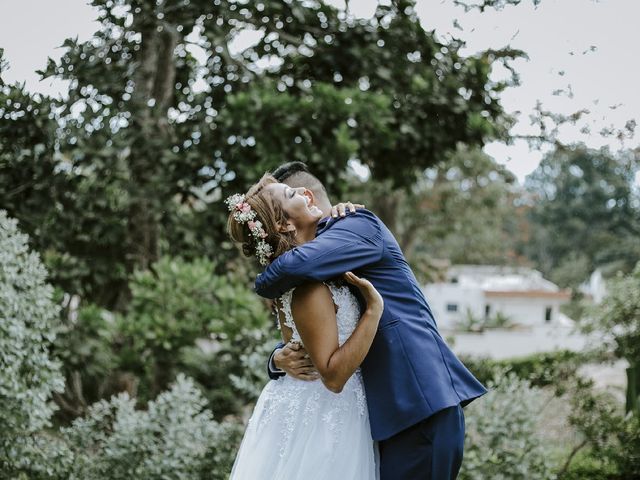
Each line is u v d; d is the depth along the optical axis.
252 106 5.04
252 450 2.22
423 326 2.11
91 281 5.70
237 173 5.36
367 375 2.09
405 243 15.85
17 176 4.64
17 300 3.38
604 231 27.92
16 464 3.38
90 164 4.89
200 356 6.23
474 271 25.66
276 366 2.24
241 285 5.70
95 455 3.98
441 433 2.02
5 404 3.33
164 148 5.26
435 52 5.25
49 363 3.58
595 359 6.91
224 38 5.07
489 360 8.90
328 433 2.10
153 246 5.76
